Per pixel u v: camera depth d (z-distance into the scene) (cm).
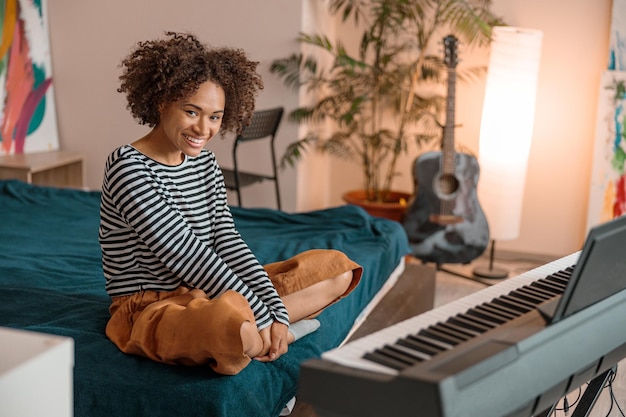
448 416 116
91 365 176
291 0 423
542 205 442
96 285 238
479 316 150
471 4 430
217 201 205
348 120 415
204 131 188
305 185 456
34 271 246
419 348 133
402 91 439
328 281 207
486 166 399
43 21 456
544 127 434
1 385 92
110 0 450
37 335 104
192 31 442
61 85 468
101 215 193
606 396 270
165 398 166
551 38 425
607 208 416
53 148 472
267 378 182
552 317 144
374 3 435
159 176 190
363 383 122
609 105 412
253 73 205
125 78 195
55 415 101
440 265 405
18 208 342
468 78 441
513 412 137
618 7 407
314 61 440
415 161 392
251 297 184
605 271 145
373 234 314
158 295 192
